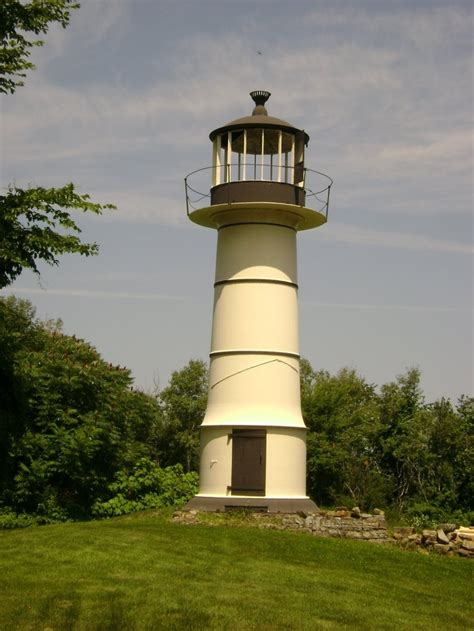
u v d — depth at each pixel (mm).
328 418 48125
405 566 21953
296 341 28797
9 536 22797
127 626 15680
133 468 36375
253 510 26844
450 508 40094
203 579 18875
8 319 37281
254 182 28047
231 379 28016
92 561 19750
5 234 24969
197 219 29734
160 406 63969
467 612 18359
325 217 29125
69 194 25641
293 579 19500
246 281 28297
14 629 15352
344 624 16531
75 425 33938
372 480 46094
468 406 45812
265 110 29188
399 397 49750
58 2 25641
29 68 26141
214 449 27828
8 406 31938
